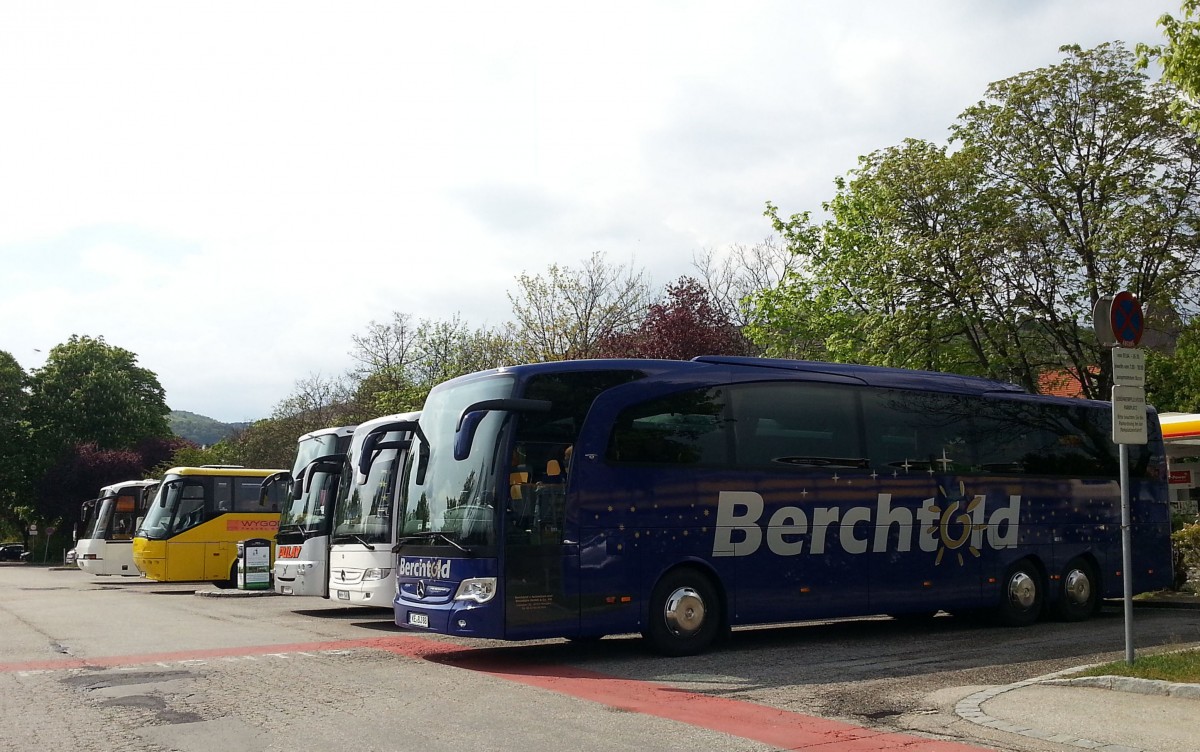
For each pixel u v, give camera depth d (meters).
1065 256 28.14
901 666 12.11
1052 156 29.08
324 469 20.70
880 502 15.02
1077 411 17.83
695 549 13.30
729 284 45.09
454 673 11.56
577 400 12.95
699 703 9.61
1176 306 26.97
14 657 13.12
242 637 15.48
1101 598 17.55
